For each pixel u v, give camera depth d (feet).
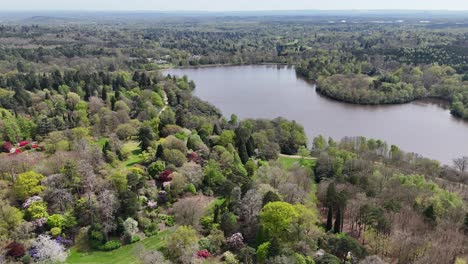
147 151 399.44
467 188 399.65
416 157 460.55
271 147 472.03
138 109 577.02
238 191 304.09
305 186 355.15
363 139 495.41
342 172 407.03
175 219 288.92
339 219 282.77
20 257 234.58
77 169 310.45
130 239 265.54
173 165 351.87
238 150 429.79
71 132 433.07
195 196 328.70
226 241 264.11
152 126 478.59
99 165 348.18
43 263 231.09
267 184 317.83
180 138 434.71
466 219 295.69
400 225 284.20
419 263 239.30
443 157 534.78
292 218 258.16
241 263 241.14
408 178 372.79
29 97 604.90
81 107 552.41
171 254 241.55
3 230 248.11
